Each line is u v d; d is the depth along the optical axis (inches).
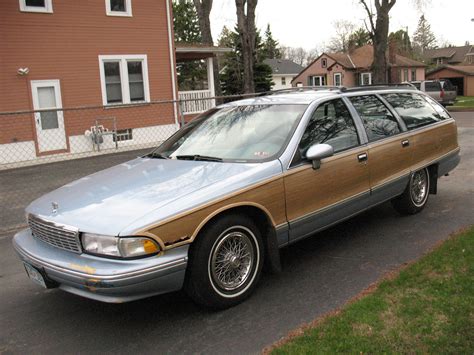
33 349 135.6
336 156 181.9
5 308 163.5
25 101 593.9
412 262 172.4
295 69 2736.2
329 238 211.9
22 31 585.0
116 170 180.1
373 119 210.4
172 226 133.5
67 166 474.9
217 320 144.5
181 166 168.6
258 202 153.6
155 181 156.5
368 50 2283.5
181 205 137.3
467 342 117.5
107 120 668.7
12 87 584.1
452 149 261.0
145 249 129.4
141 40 694.5
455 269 159.2
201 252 140.8
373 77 1078.4
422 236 207.2
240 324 140.9
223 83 1466.5
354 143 194.4
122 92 683.4
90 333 142.9
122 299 128.8
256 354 124.6
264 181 155.6
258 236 156.9
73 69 631.2
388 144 209.5
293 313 145.1
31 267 146.2
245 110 196.9
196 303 148.5
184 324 143.6
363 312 136.9
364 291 153.5
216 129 192.4
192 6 1633.9
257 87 1472.7
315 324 134.5
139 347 132.9
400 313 134.3
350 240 207.8
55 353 133.0
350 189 188.9
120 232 128.2
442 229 214.8
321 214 175.8
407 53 2918.3
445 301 138.5
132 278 126.8
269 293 160.1
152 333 139.9
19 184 393.4
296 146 169.2
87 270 129.0
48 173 440.5
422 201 241.3
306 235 173.2
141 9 689.6
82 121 645.9
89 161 501.0
